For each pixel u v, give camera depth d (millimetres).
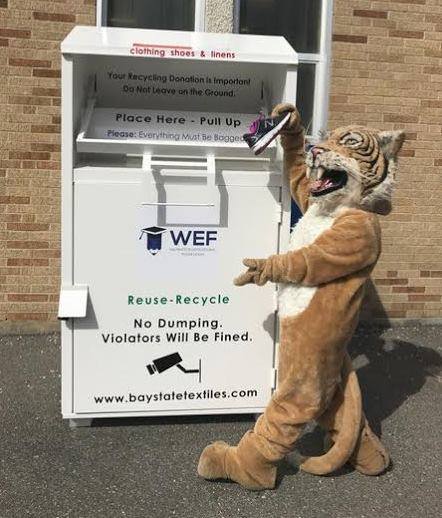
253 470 3174
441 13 5559
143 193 3469
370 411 4160
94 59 3701
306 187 3463
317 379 3104
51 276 5406
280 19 5578
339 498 3197
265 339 3689
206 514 3041
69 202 3441
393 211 5770
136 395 3652
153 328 3602
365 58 5547
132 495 3158
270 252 3602
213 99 3811
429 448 3701
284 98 3492
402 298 5895
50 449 3535
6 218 5285
